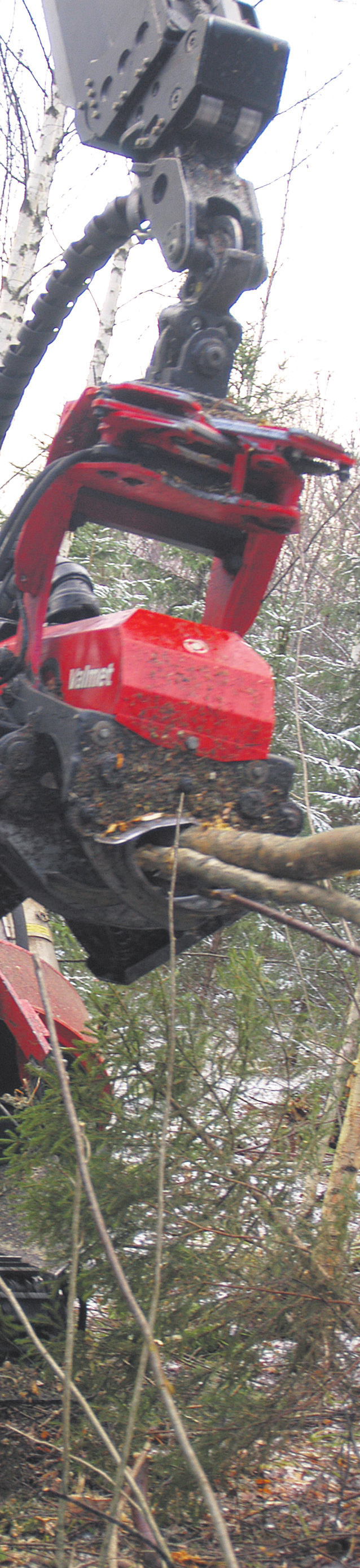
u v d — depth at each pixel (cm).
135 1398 211
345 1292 359
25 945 533
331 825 976
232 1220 374
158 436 257
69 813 258
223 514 281
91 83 310
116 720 256
